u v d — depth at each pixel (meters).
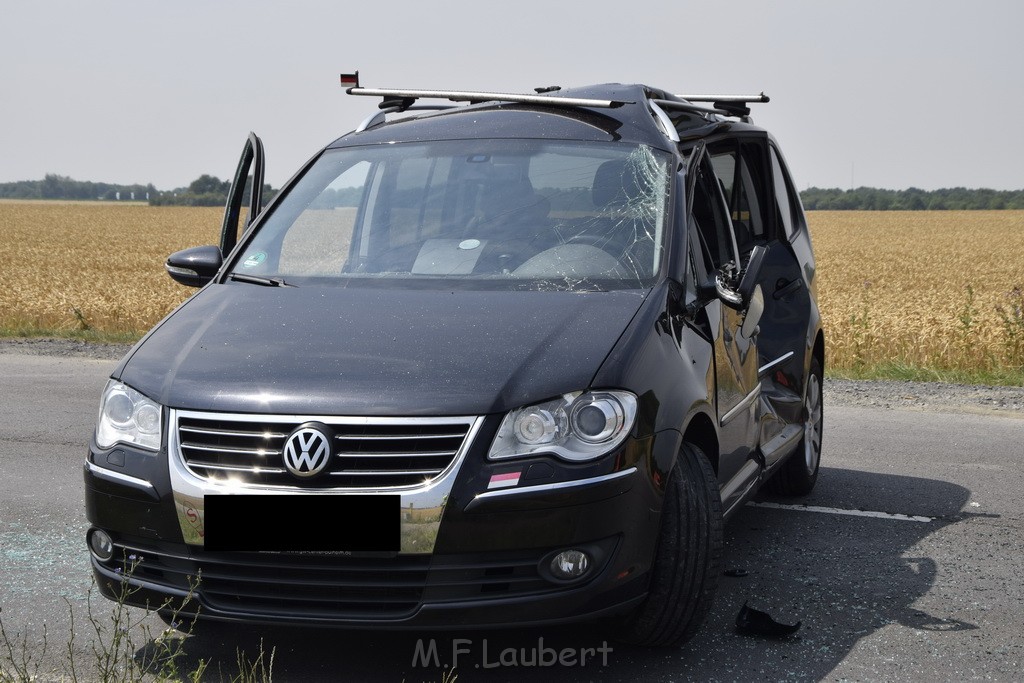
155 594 3.85
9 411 9.88
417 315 4.23
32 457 7.98
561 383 3.76
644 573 3.85
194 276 5.21
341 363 3.88
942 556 5.70
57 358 14.02
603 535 3.68
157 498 3.76
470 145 5.41
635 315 4.17
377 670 4.08
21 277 34.81
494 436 3.64
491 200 5.06
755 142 6.71
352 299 4.44
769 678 4.05
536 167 5.18
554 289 4.46
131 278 34.00
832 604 4.92
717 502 4.13
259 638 4.40
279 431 3.67
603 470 3.68
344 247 4.97
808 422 6.93
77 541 5.84
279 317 4.30
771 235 6.73
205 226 90.62
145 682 3.97
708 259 5.14
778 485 6.94
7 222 95.81
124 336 16.98
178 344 4.20
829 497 7.00
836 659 4.25
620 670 4.10
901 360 13.95
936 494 7.07
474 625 3.64
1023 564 5.58
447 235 4.91
